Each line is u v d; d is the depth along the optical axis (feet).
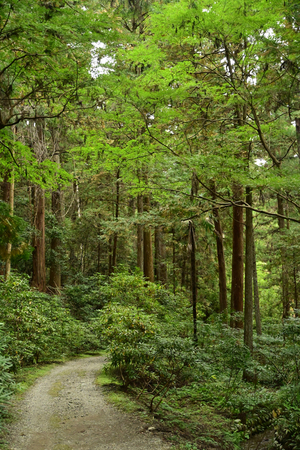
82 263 88.58
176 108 28.40
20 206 56.95
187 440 16.33
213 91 28.43
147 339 24.31
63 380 26.30
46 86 18.89
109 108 27.32
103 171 58.75
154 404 21.30
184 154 26.53
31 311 30.04
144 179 31.42
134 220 49.06
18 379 25.21
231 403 20.16
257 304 40.37
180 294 50.34
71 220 90.22
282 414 17.84
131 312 27.73
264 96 25.31
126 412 19.04
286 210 62.90
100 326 28.76
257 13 23.17
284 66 22.49
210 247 62.13
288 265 57.26
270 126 30.35
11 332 27.58
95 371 30.40
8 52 16.85
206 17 22.72
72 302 60.18
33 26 14.23
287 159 51.88
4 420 16.76
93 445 14.94
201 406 21.71
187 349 20.54
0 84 19.51
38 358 33.73
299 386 18.52
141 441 15.57
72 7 15.72
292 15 20.47
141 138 28.84
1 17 14.03
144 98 24.79
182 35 25.27
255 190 25.29
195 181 25.32
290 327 22.88
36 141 47.50
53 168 26.63
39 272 54.54
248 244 30.12
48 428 16.57
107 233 57.16
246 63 26.40
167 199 28.63
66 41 15.62
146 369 23.90
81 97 20.49
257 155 34.37
